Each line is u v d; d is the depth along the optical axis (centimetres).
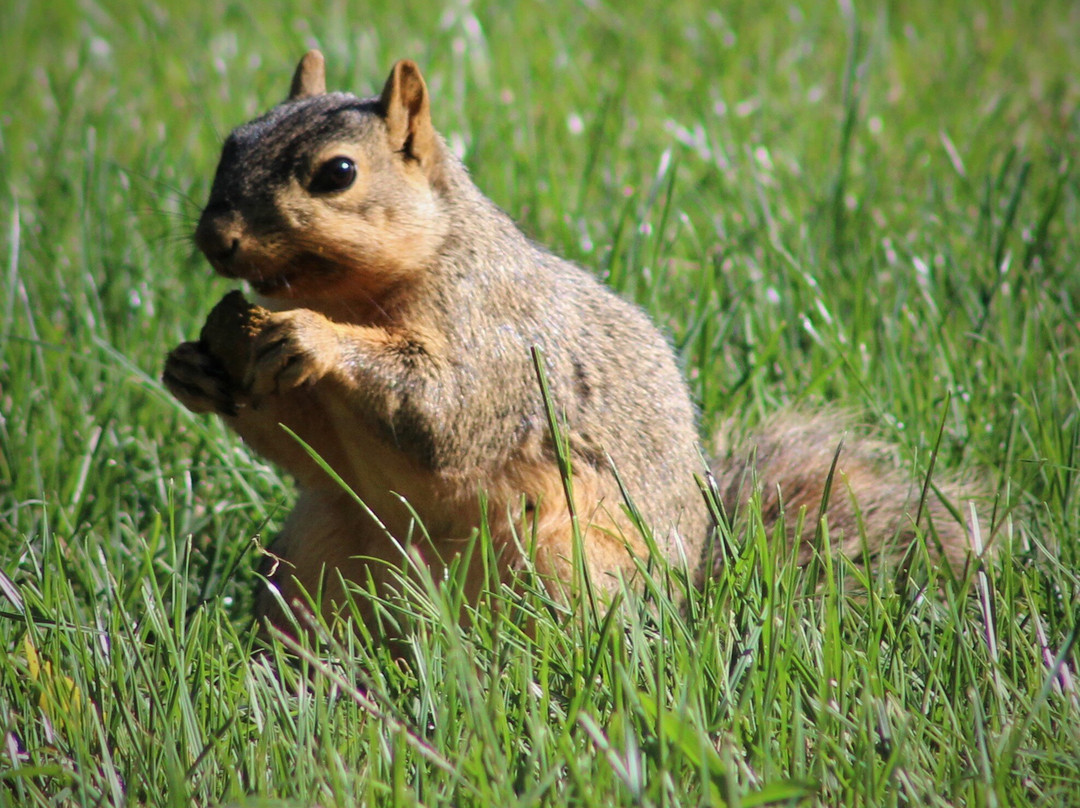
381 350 721
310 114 753
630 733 493
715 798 485
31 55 1823
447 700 567
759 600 630
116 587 653
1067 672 576
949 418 907
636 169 1329
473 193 790
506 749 539
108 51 1827
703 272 1082
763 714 539
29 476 858
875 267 1137
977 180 1349
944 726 559
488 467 753
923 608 652
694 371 1011
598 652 574
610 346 813
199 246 719
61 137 1359
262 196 714
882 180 1316
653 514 796
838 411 915
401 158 752
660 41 1803
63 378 941
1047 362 955
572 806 503
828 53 1781
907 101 1603
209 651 628
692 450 835
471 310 753
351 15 1862
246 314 725
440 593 628
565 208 1246
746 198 1228
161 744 557
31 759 557
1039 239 1098
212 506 850
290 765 543
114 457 887
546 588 721
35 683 588
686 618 684
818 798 515
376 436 725
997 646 615
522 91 1533
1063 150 1346
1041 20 1891
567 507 752
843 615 639
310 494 793
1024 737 554
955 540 815
